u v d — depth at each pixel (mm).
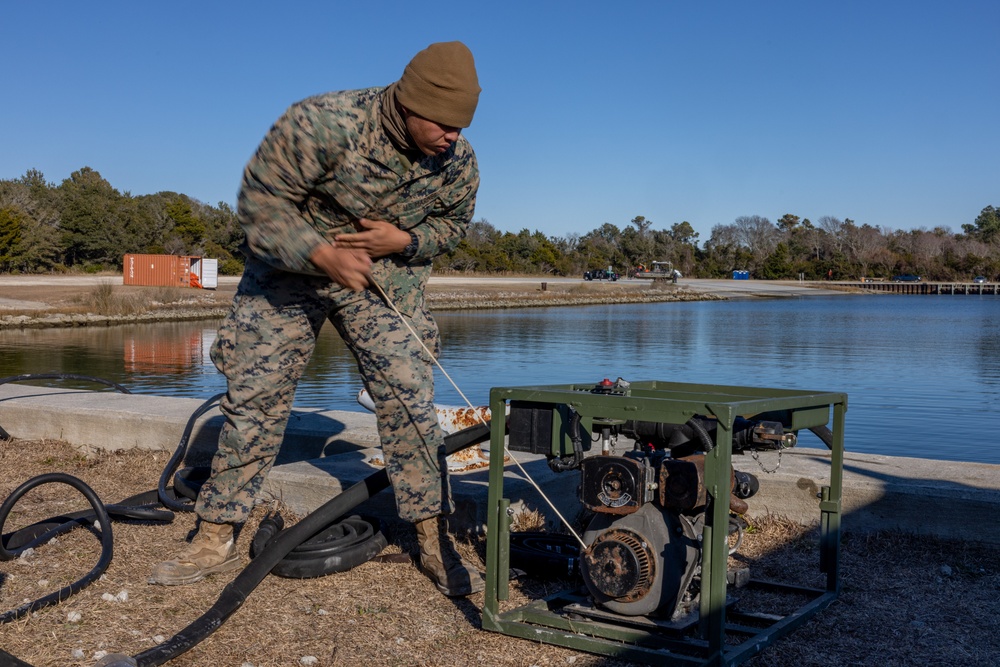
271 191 2865
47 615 3010
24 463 5516
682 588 2869
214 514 3367
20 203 73938
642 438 3100
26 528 3820
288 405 3328
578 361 21875
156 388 16203
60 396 6688
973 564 3762
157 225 81688
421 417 3238
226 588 3078
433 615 3172
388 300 3111
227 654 2799
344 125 2848
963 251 128625
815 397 3145
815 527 4164
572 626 2947
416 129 2854
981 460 10305
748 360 22719
